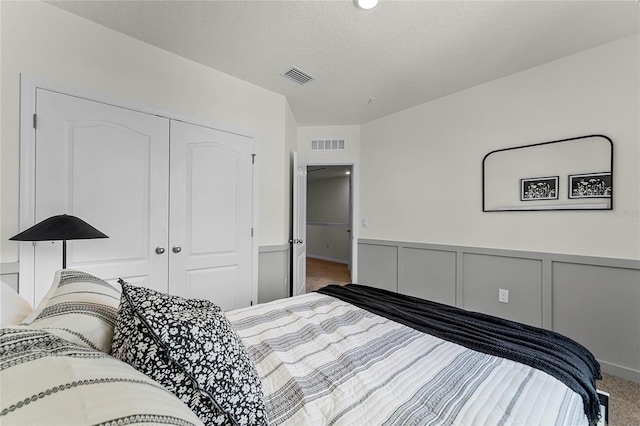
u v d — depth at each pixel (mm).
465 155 2855
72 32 1783
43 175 1685
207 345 662
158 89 2137
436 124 3078
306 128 3938
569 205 2221
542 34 1962
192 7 1722
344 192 7070
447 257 2990
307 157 3924
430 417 766
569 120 2227
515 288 2518
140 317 633
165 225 2166
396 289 3416
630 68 1974
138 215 2037
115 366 494
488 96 2686
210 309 902
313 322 1438
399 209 3410
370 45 2098
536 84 2395
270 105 2865
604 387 1871
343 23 1853
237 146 2605
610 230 2049
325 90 2859
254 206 2729
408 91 2893
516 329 1368
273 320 1444
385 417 768
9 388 367
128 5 1709
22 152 1622
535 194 2400
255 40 2045
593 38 2002
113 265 1931
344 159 3861
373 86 2777
